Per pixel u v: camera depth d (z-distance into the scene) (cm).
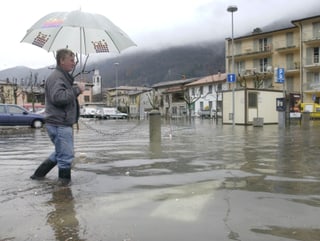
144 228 352
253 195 472
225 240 320
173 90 8244
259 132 1848
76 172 646
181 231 343
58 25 621
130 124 3375
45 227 359
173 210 409
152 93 8912
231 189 507
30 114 2505
